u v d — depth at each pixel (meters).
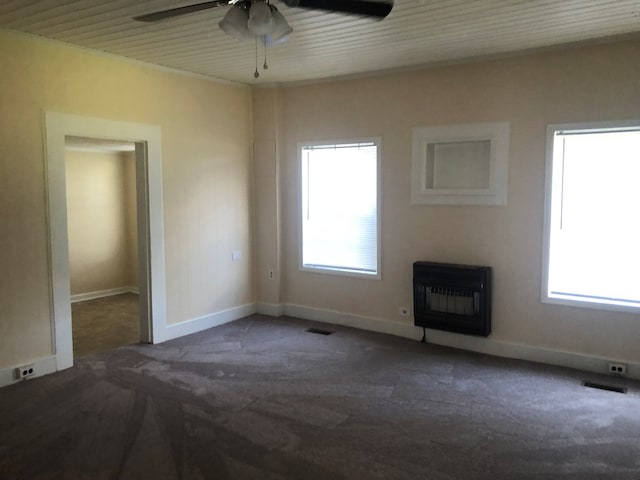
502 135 4.45
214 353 4.67
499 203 4.51
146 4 3.23
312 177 5.68
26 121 3.90
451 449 2.96
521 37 3.93
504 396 3.70
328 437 3.11
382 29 3.72
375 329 5.34
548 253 4.32
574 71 4.10
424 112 4.84
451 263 4.79
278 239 5.90
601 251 4.16
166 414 3.43
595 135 4.12
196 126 5.25
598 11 3.34
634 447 2.97
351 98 5.27
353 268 5.48
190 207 5.25
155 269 4.92
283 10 3.30
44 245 4.05
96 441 3.07
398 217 5.09
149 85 4.77
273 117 5.73
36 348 4.06
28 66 3.89
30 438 3.11
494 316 4.61
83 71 4.24
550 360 4.37
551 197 4.27
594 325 4.17
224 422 3.31
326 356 4.58
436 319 4.76
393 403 3.59
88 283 7.04
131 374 4.14
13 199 3.86
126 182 7.38
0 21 3.56
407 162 4.98
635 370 4.02
